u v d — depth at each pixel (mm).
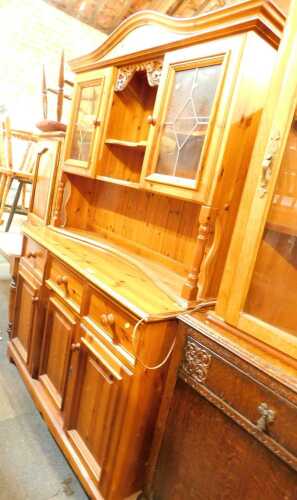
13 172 2590
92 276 1171
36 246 1624
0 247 2074
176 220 1477
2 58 3535
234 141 1018
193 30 1093
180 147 1164
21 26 3494
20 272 1741
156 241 1578
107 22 3648
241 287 877
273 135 812
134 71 1406
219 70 1033
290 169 834
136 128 1671
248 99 1004
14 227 2844
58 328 1383
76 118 1742
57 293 1389
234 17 958
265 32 955
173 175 1179
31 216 2158
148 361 984
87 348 1172
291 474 707
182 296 1117
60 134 1815
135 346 973
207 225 1068
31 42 3598
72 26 3701
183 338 976
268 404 743
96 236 1852
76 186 1888
